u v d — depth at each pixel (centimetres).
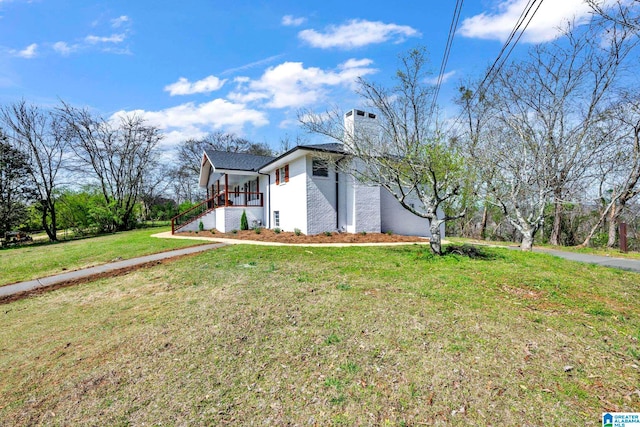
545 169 952
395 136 833
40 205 2152
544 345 324
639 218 1542
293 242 1130
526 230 981
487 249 966
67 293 604
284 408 240
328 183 1315
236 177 2056
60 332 411
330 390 258
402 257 805
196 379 283
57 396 271
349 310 424
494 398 242
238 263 767
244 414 235
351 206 1280
